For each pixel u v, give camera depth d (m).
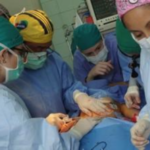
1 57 1.03
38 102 1.33
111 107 1.35
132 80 1.48
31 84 1.33
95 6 1.98
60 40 3.33
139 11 0.75
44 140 0.94
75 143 1.06
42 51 1.30
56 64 1.45
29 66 1.32
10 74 1.07
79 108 1.41
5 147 0.87
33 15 1.27
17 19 1.28
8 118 0.89
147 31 0.79
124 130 1.14
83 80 1.86
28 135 0.90
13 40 1.06
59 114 1.27
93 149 1.10
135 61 1.46
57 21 3.27
